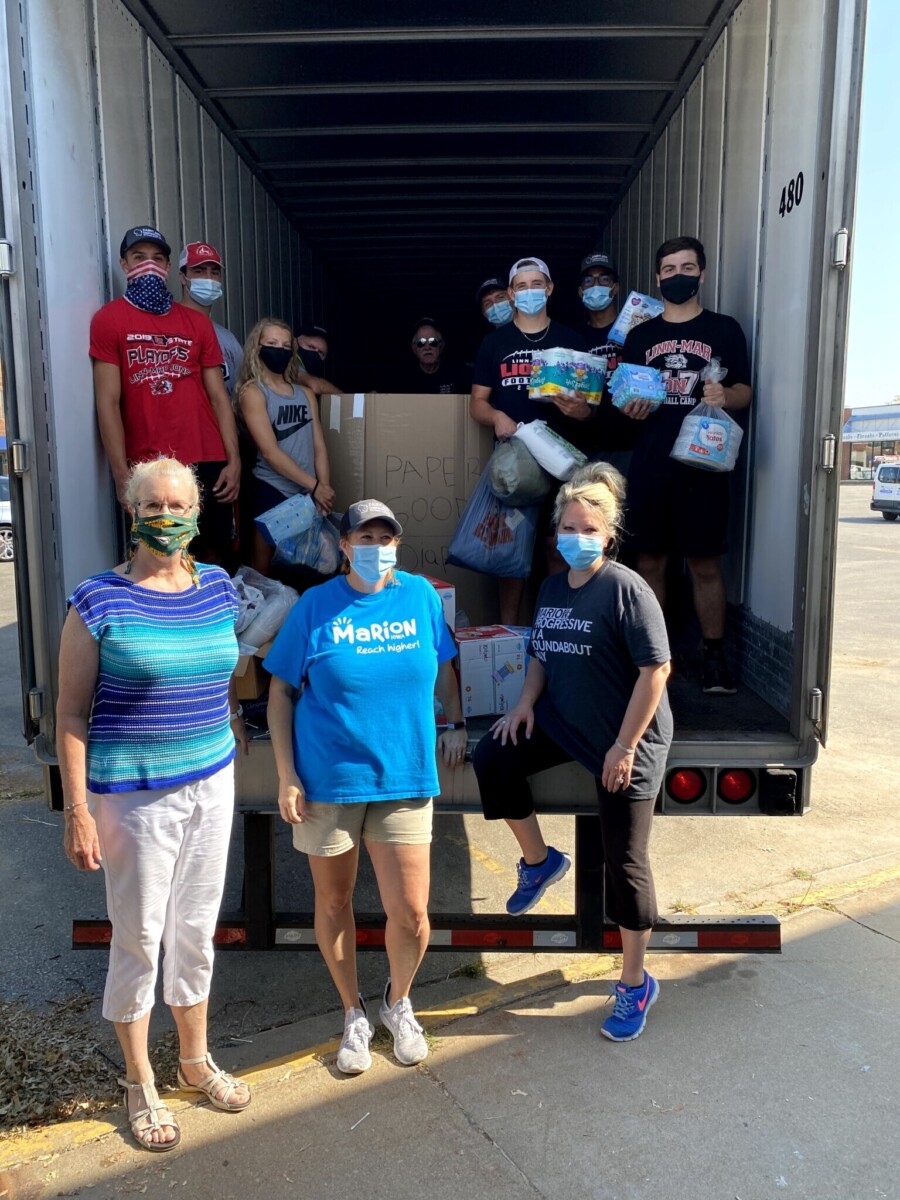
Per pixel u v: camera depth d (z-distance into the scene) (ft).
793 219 9.90
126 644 7.05
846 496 119.03
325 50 13.51
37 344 8.70
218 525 11.78
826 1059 8.67
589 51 13.67
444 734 9.00
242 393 11.62
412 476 12.50
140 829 7.30
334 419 12.52
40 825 14.88
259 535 11.86
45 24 9.12
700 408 10.86
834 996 9.76
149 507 7.23
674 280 11.19
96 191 10.42
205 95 14.94
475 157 18.01
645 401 10.84
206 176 15.24
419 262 25.48
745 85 11.72
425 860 8.36
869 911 11.68
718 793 9.12
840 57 8.50
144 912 7.42
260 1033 9.25
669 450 11.17
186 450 10.72
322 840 8.07
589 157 17.99
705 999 9.71
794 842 13.97
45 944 11.12
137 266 10.41
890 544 60.03
